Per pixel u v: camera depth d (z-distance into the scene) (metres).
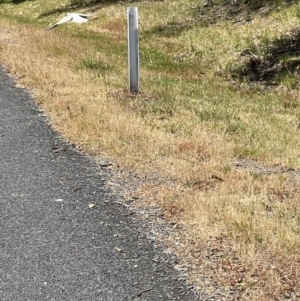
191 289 3.66
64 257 4.08
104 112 7.59
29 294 3.62
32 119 7.51
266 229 4.34
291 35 13.20
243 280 3.73
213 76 12.42
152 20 18.27
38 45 13.43
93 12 21.66
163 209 4.84
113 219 4.69
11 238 4.35
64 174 5.66
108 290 3.66
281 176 5.66
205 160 6.16
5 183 5.43
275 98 10.38
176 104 8.38
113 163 5.96
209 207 4.77
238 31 14.91
